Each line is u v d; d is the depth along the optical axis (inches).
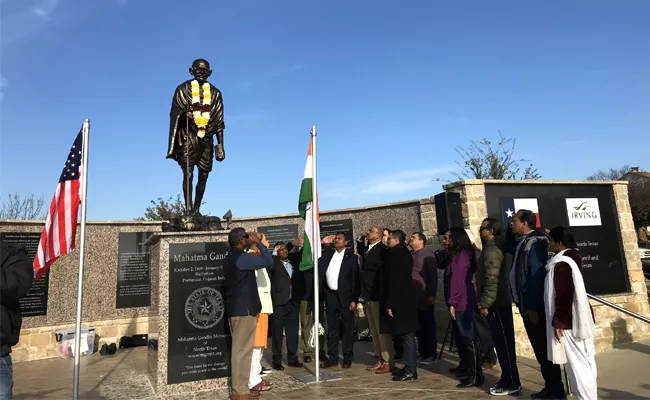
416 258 280.2
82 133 212.2
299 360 294.7
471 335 221.1
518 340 311.3
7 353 136.4
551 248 189.0
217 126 272.4
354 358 300.5
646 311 357.7
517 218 201.2
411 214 377.7
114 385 240.8
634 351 322.7
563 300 170.6
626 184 373.4
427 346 277.9
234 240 215.0
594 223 357.4
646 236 1318.9
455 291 226.1
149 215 827.4
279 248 279.7
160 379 217.5
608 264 356.5
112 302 381.1
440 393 208.1
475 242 311.1
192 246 230.1
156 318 227.1
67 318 358.6
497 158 838.5
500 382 205.0
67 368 295.6
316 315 240.5
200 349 225.6
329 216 427.2
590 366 167.0
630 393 219.1
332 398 204.4
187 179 259.9
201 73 265.1
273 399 205.6
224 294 232.2
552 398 186.4
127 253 390.9
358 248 316.2
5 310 135.3
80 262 198.5
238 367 204.5
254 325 210.7
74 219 206.1
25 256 141.9
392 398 202.1
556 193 350.0
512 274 200.8
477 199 322.0
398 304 231.0
